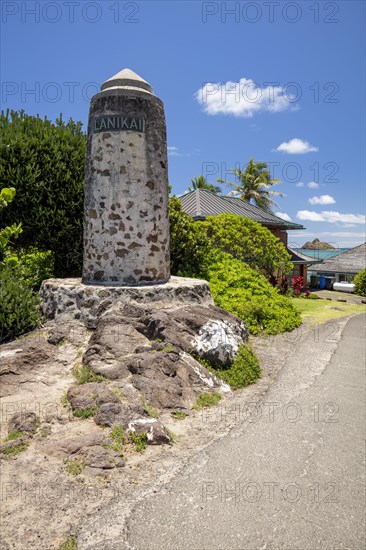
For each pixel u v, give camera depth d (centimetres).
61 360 541
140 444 378
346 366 697
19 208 902
